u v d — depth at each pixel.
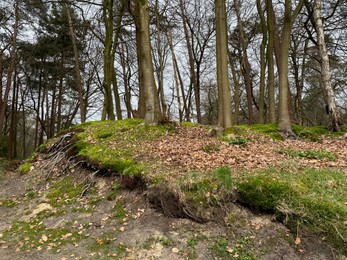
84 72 21.75
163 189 4.77
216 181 4.60
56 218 5.27
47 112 24.05
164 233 4.16
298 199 3.97
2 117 15.89
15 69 19.62
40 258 3.95
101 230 4.56
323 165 5.66
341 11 12.96
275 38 13.22
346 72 16.36
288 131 9.10
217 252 3.66
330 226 3.55
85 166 7.24
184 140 7.69
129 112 20.00
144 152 6.79
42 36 18.97
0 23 16.27
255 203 4.15
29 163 9.39
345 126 9.70
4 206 6.29
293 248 3.49
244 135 8.10
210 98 27.30
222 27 8.18
